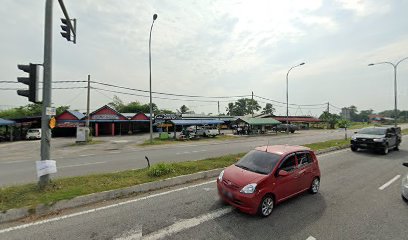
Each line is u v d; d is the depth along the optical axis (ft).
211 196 22.93
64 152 62.59
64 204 19.74
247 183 18.69
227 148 68.44
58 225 16.75
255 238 15.31
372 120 344.90
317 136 116.67
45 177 23.06
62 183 24.52
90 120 131.23
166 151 62.03
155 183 25.35
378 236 15.76
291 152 22.71
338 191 25.13
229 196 19.24
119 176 27.63
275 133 147.23
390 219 18.28
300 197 23.22
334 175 32.07
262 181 18.76
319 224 17.38
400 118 393.91
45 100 23.22
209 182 27.94
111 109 134.62
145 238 15.20
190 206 20.40
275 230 16.42
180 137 102.94
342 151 55.06
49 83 23.49
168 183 26.40
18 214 17.87
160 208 19.90
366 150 56.44
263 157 22.20
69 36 27.71
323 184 27.76
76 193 21.45
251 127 140.05
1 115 165.78
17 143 93.50
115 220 17.60
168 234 15.71
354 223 17.58
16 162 46.93
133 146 77.82
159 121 135.33
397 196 23.54
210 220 17.83
